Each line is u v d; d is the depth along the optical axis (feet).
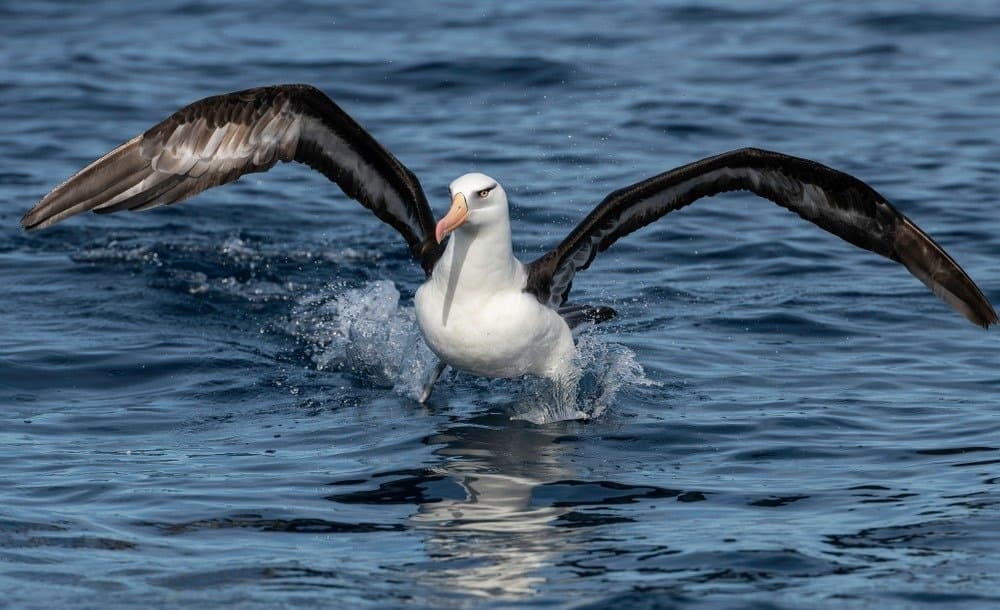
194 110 37.91
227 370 46.32
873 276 57.26
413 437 40.45
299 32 97.66
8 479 36.35
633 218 44.62
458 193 39.70
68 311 51.60
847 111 81.41
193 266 57.06
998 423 41.11
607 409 42.88
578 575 30.83
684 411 42.75
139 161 37.45
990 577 30.73
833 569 31.19
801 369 46.70
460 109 81.56
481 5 105.81
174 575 30.78
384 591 30.01
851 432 40.78
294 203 66.95
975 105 82.53
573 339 44.27
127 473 37.06
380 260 59.11
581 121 79.05
